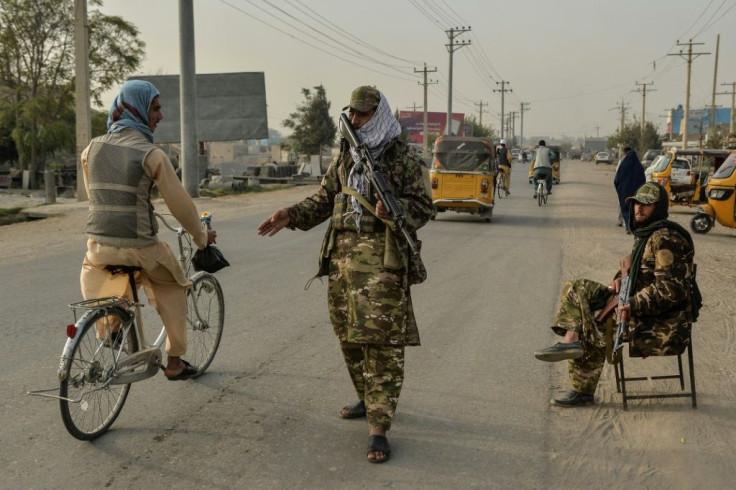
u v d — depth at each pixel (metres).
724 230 17.48
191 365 4.99
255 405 4.69
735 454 4.01
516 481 3.68
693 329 6.82
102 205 4.07
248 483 3.62
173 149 37.75
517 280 9.41
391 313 3.85
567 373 5.47
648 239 4.41
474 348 6.13
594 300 4.61
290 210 4.27
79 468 3.75
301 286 8.67
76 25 21.77
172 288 4.52
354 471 3.76
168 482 3.62
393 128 3.96
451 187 17.09
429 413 4.61
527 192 29.80
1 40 36.34
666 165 21.03
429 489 3.58
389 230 3.88
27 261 10.44
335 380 5.21
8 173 38.56
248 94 32.09
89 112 22.17
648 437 4.25
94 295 4.26
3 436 4.14
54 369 5.39
